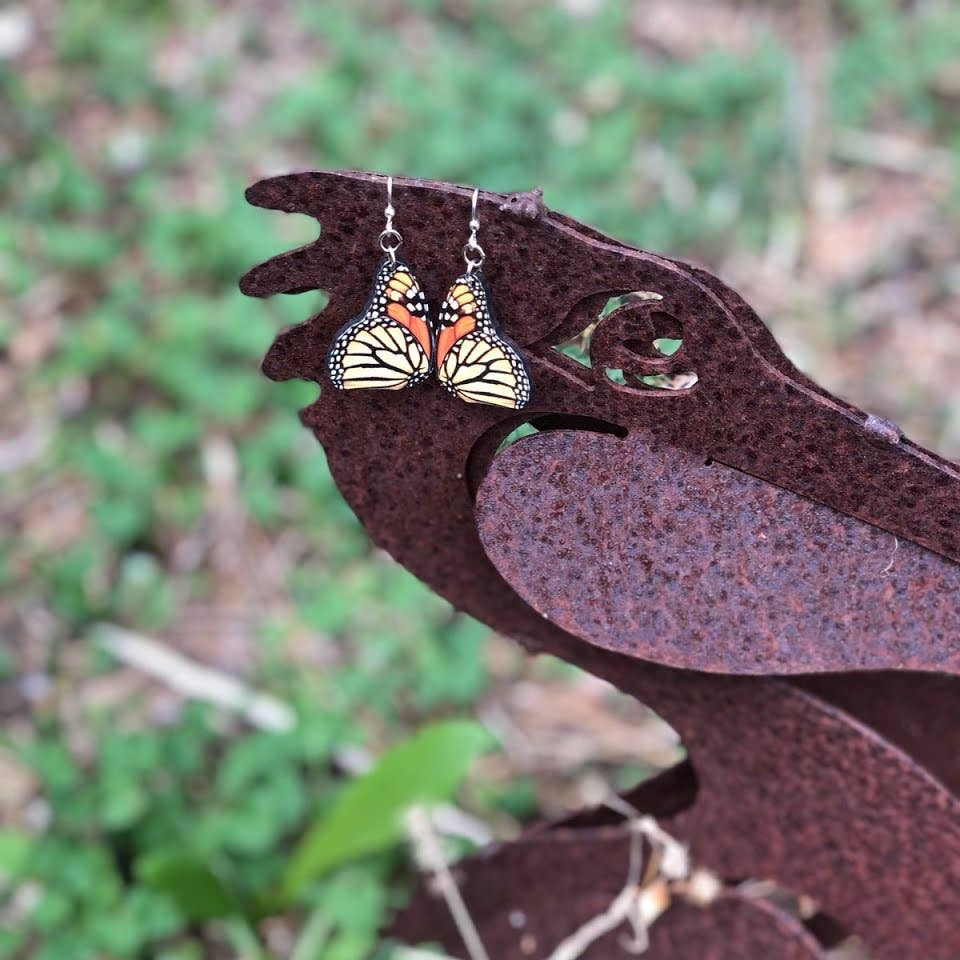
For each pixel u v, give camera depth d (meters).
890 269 1.51
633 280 0.57
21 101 1.64
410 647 1.13
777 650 0.62
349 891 0.95
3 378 1.36
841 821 0.67
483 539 0.62
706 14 1.89
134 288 1.41
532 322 0.58
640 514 0.61
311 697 1.06
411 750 0.82
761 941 0.71
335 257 0.58
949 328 1.45
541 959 0.75
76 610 1.15
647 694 0.66
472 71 1.71
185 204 1.55
